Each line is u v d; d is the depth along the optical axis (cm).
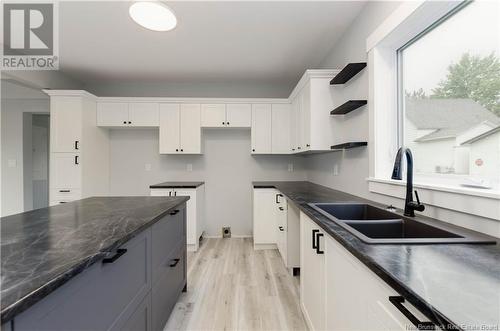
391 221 136
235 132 407
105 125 363
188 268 277
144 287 133
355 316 96
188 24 238
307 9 214
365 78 203
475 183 121
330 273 123
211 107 368
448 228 115
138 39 267
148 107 365
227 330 173
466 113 133
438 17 144
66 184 330
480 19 126
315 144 245
